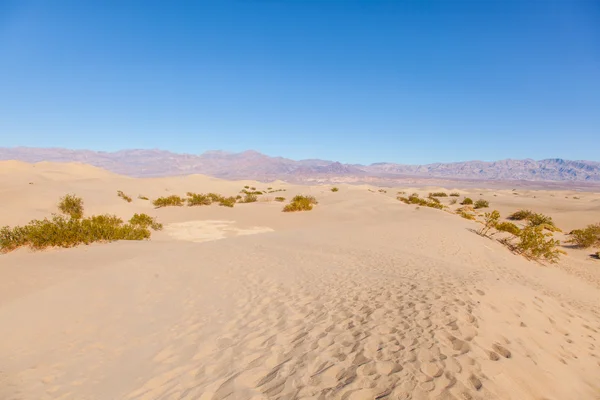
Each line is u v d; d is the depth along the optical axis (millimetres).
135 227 15680
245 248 11641
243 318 5582
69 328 5254
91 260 9078
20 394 3680
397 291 6465
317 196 39875
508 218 32906
